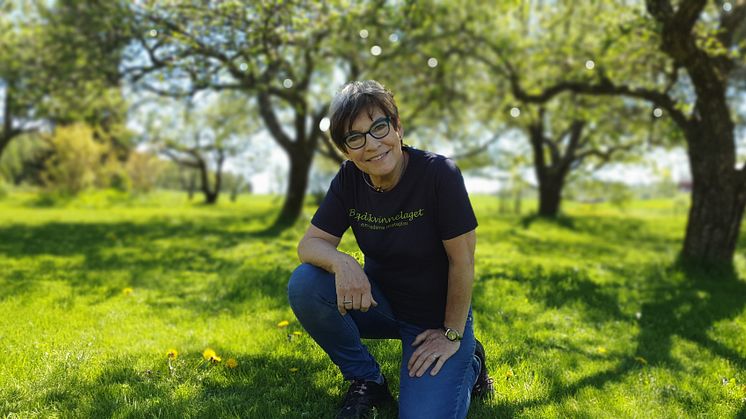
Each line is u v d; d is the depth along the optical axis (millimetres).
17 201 29422
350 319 2760
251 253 8328
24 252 7992
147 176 37688
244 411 2680
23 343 3570
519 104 14734
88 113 13453
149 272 6535
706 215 8188
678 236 15734
